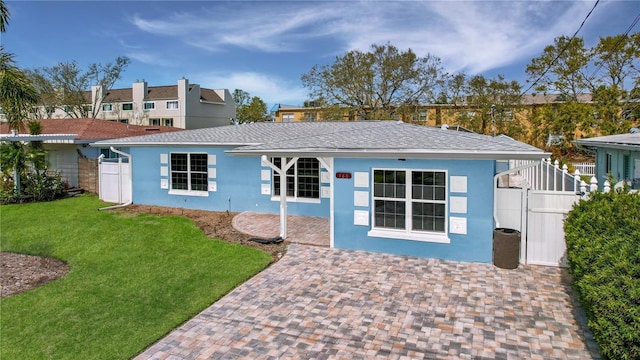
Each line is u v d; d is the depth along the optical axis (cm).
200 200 1688
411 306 757
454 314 721
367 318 714
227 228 1364
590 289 489
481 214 968
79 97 5416
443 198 1005
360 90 4456
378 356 597
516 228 976
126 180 1856
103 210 1698
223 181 1642
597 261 523
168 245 1205
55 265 1098
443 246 1006
